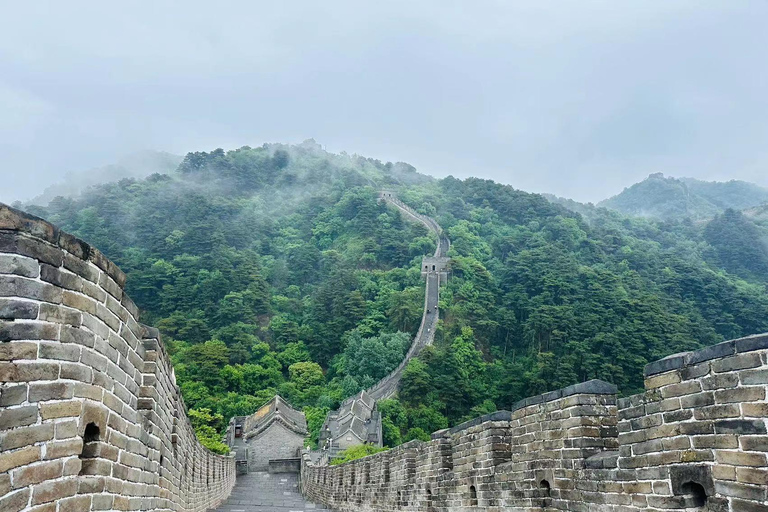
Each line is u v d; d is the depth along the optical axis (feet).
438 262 492.54
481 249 549.13
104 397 25.48
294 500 127.65
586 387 35.19
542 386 316.19
